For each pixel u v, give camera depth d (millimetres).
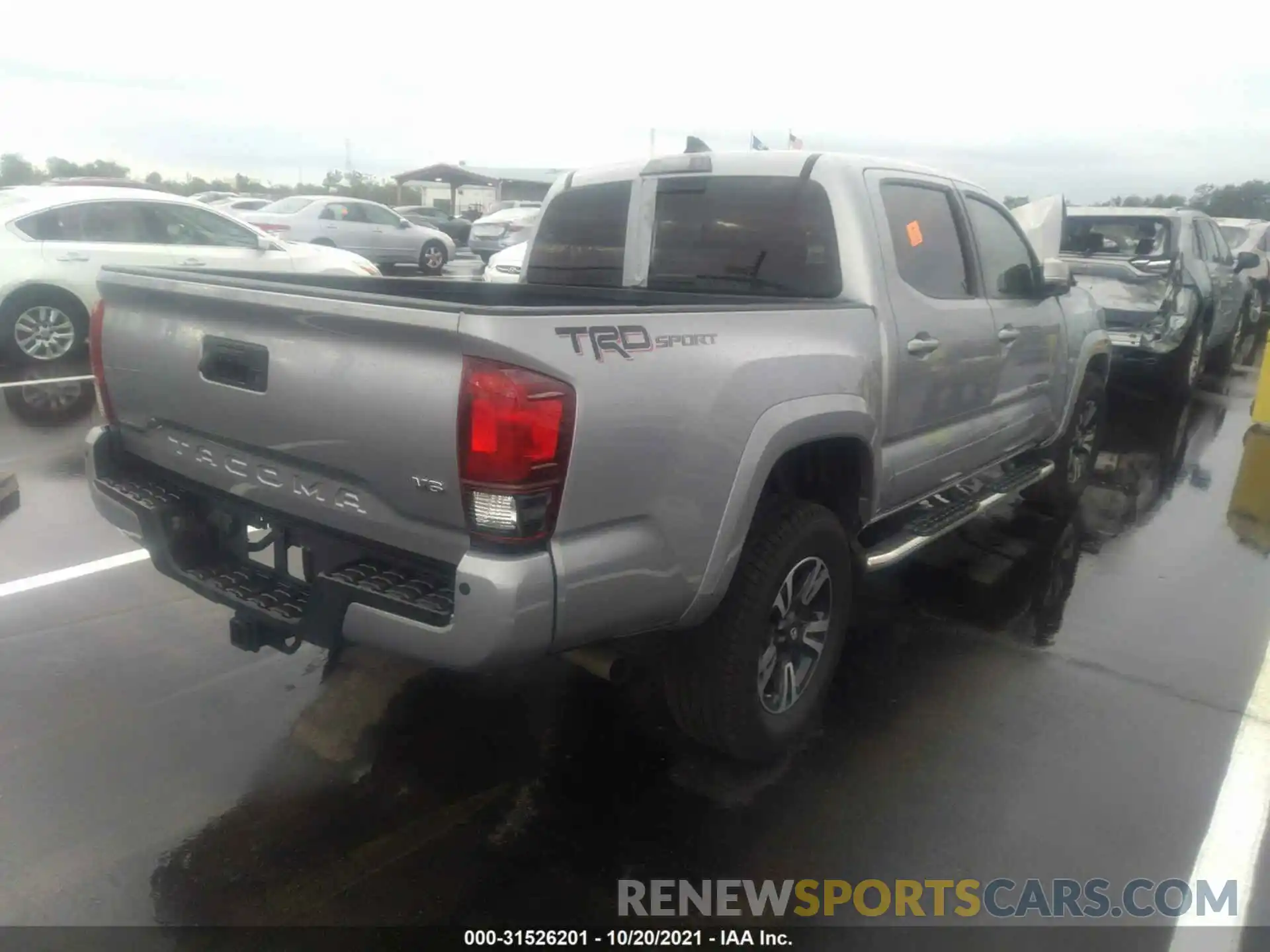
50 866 2906
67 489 6316
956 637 4684
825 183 3912
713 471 2961
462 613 2553
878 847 3141
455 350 2514
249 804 3230
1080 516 6598
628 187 4547
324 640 2879
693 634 3271
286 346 2857
